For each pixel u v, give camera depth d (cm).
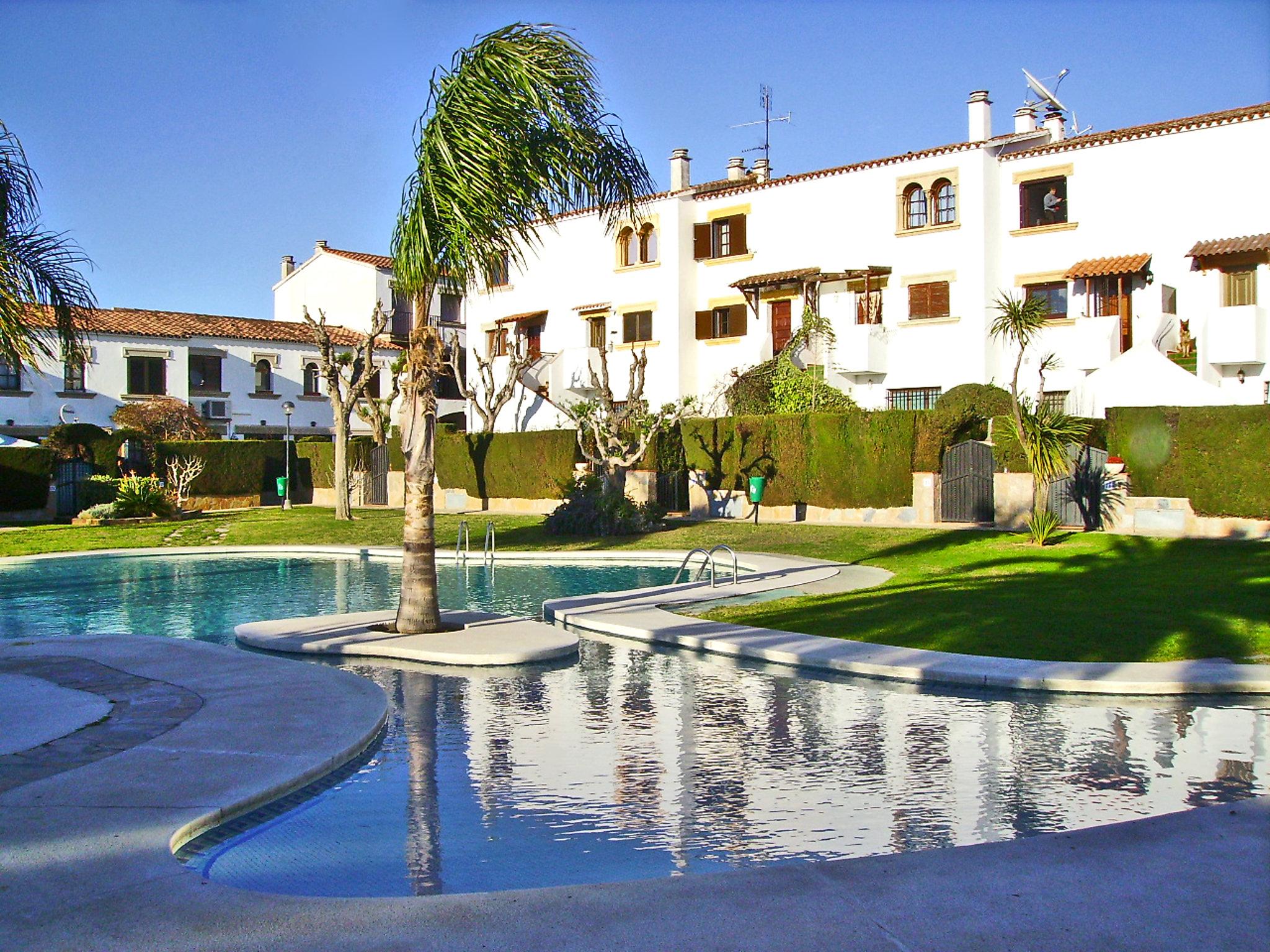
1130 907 521
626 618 1592
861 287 3828
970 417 3014
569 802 756
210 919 512
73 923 508
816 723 993
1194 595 1653
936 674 1159
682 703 1081
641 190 1477
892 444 3030
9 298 1248
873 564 2327
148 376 5206
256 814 724
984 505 2897
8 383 4762
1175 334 3244
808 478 3275
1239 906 522
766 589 1928
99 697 1032
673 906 525
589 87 1359
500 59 1298
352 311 6053
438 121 1312
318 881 607
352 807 743
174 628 1631
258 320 5912
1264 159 3112
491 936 492
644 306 4394
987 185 3550
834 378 3772
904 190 3728
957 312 3600
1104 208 3378
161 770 779
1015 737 932
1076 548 2341
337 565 2698
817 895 537
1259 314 3017
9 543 3123
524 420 4469
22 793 718
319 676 1138
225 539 3250
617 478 3322
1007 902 527
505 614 1684
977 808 738
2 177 1275
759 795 770
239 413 5534
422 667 1283
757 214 4153
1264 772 820
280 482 4441
